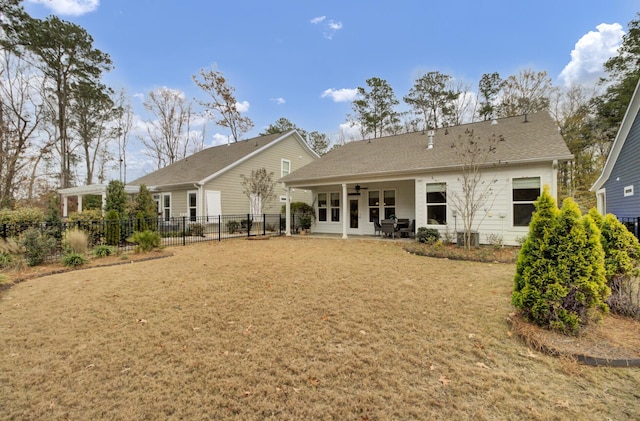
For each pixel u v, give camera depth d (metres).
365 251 9.21
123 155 27.62
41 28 18.25
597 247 3.30
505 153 9.49
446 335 3.32
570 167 20.66
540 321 3.37
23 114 17.61
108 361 2.83
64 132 21.25
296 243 11.50
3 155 15.55
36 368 2.72
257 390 2.39
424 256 8.19
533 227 3.55
